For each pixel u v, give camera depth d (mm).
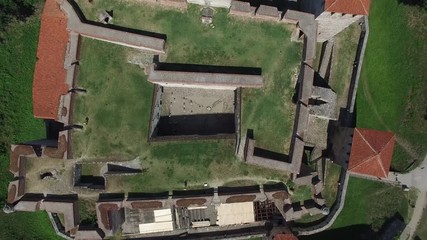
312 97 40031
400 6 44219
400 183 43500
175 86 39781
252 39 38188
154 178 38688
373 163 36562
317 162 41750
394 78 44094
